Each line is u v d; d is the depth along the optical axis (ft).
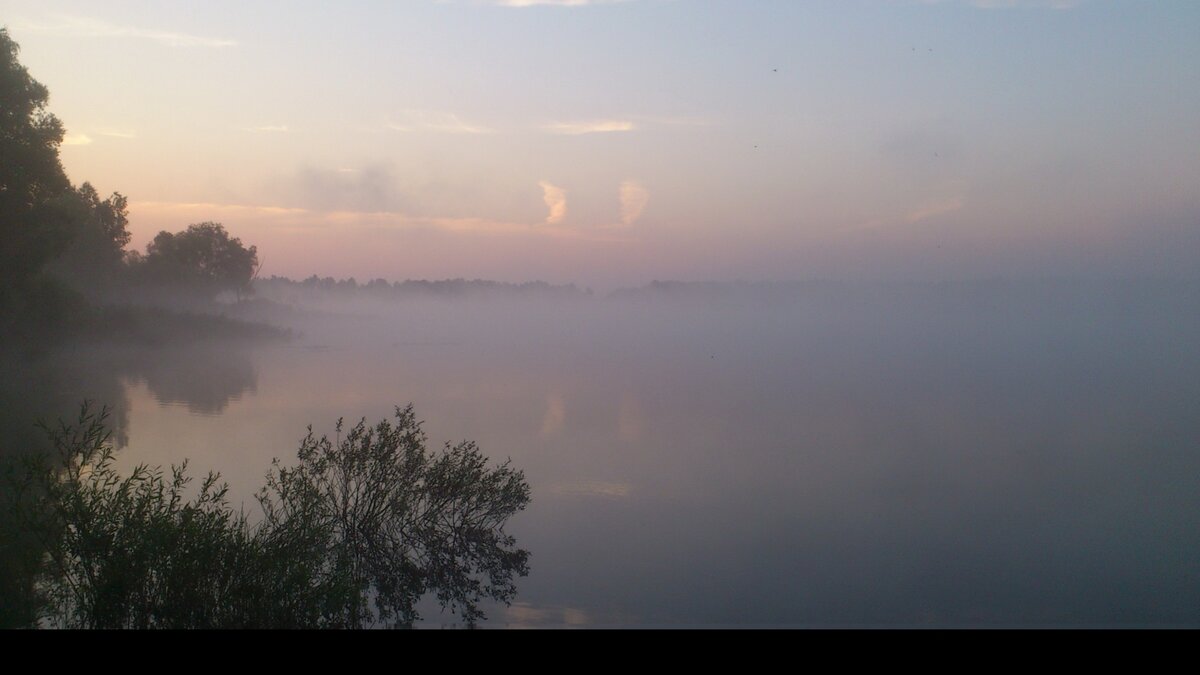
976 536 38.29
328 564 27.73
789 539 37.63
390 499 33.53
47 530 20.34
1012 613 27.55
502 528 38.09
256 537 22.54
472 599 28.40
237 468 47.88
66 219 101.24
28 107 97.91
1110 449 65.77
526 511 42.60
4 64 96.02
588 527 39.34
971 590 30.14
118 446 56.54
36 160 97.09
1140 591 30.12
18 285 101.55
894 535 38.40
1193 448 65.10
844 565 33.47
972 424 79.56
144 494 21.47
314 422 70.74
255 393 94.58
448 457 35.78
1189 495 47.55
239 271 255.50
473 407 87.45
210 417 73.36
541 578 31.09
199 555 20.29
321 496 28.09
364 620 23.88
